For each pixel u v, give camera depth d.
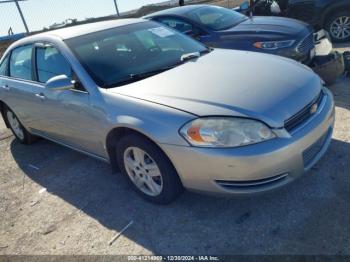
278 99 2.54
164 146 2.56
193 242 2.59
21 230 3.09
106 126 2.96
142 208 3.05
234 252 2.44
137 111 2.71
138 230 2.82
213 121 2.41
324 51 5.53
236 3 16.08
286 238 2.46
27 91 3.91
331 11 7.22
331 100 2.98
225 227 2.66
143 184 3.08
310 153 2.67
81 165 3.99
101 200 3.28
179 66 3.28
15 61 4.24
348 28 7.23
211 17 6.12
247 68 3.03
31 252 2.80
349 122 3.83
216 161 2.40
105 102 2.94
